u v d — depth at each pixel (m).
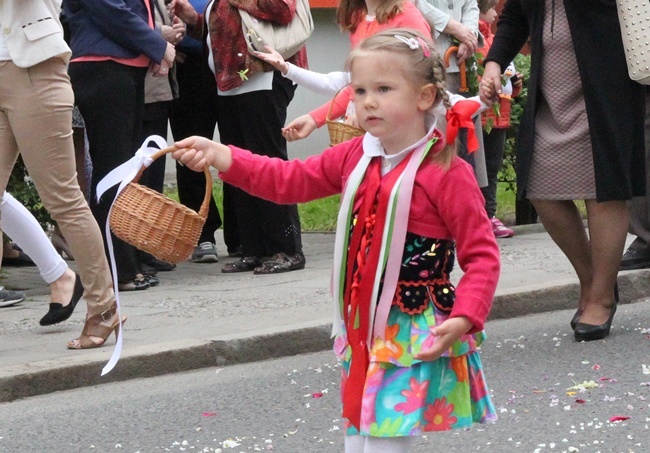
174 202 4.42
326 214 15.02
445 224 3.69
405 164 3.71
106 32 8.81
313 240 12.60
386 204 3.69
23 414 5.89
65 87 6.69
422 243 3.69
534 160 7.07
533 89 7.04
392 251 3.67
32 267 11.06
